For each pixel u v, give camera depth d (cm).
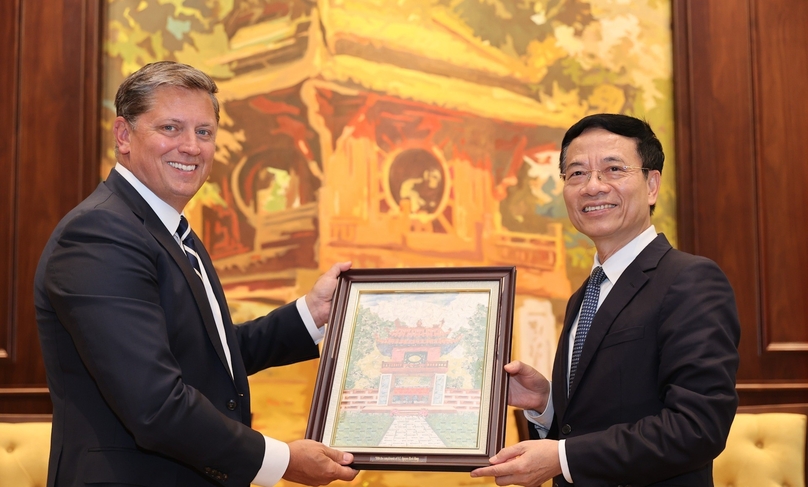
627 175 208
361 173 342
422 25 349
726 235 347
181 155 190
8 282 330
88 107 335
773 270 346
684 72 351
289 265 337
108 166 339
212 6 346
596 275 213
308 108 343
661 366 184
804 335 345
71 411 174
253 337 237
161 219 192
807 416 279
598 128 214
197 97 194
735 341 186
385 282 225
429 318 214
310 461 181
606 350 194
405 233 341
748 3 355
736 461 274
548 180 347
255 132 342
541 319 341
